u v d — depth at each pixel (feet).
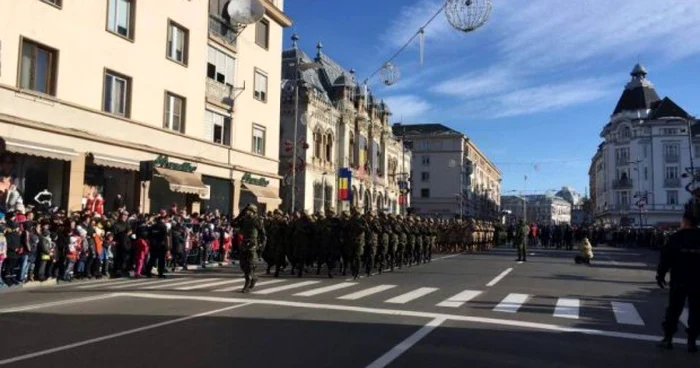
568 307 39.86
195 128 95.35
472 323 32.48
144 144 82.69
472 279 58.13
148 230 58.75
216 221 78.28
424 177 338.13
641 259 104.22
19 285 48.44
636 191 294.46
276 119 122.31
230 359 23.61
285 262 62.08
